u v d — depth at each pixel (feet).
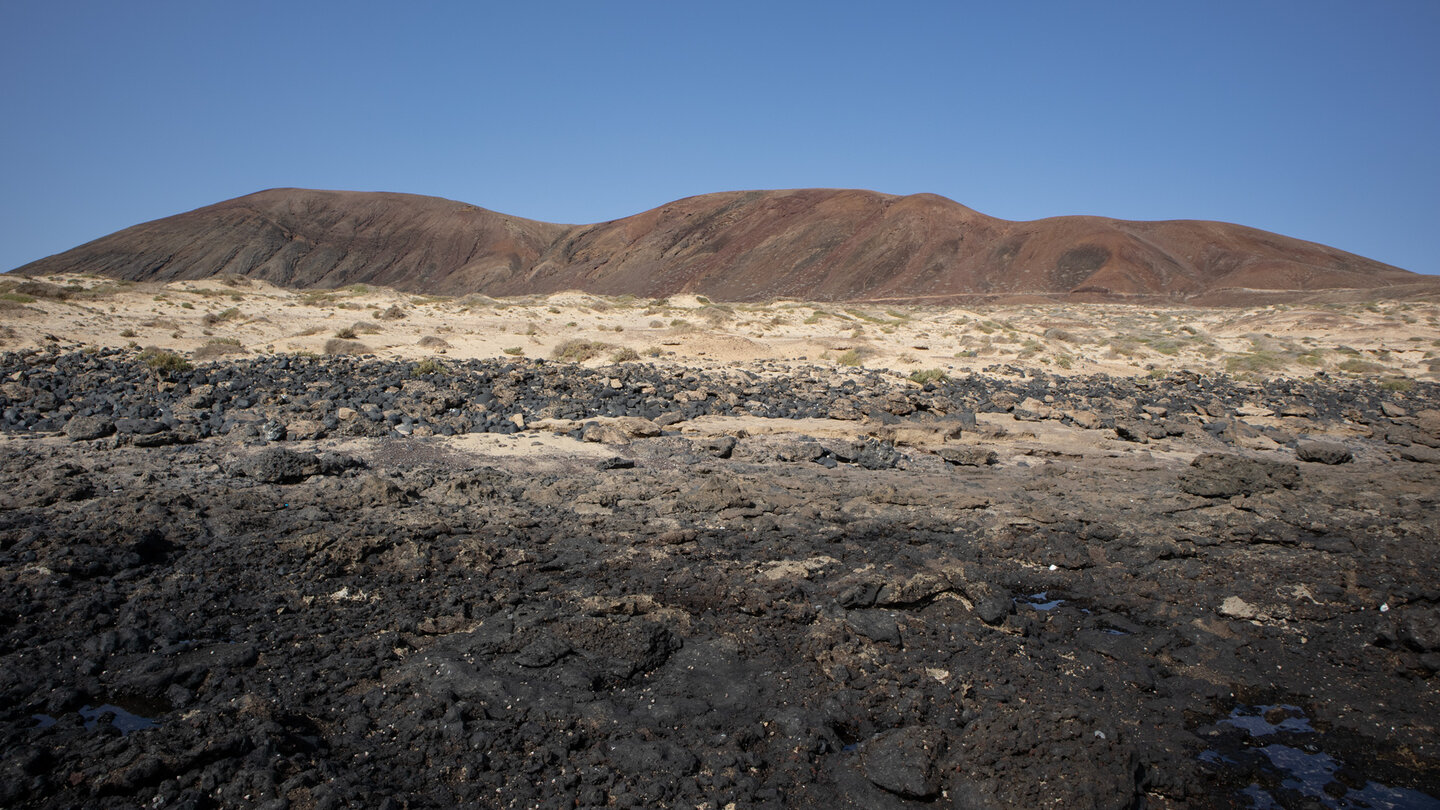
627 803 15.01
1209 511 37.11
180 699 17.87
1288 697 20.94
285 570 25.40
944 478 43.45
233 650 19.97
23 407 48.75
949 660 21.67
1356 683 21.66
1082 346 140.56
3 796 13.83
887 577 26.45
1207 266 536.83
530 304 145.38
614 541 30.40
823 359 100.89
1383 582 27.91
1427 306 202.69
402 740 16.83
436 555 27.45
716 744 17.19
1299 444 57.67
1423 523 34.83
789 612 23.81
